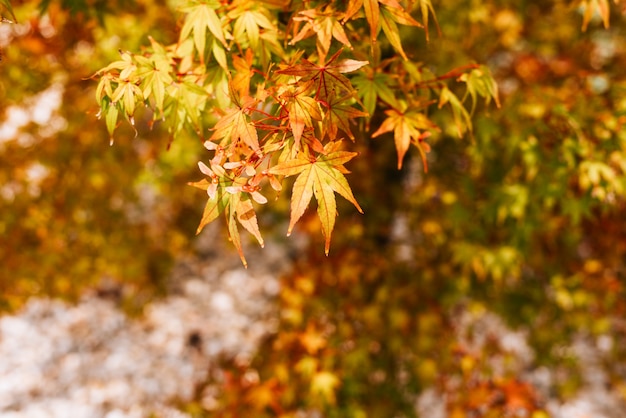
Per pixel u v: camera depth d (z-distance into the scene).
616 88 2.63
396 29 1.61
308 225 3.67
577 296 3.51
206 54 1.79
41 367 4.87
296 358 3.28
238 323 5.65
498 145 2.96
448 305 3.57
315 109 1.42
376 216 3.76
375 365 3.69
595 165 2.41
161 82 1.69
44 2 2.44
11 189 3.60
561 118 2.53
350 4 1.50
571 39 3.87
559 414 4.50
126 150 3.79
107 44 3.06
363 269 3.58
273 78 1.61
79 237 3.92
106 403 4.61
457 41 3.39
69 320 5.43
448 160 3.57
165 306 5.78
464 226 3.37
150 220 5.05
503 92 3.20
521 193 2.83
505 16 3.66
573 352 4.14
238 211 1.41
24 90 3.15
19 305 3.77
